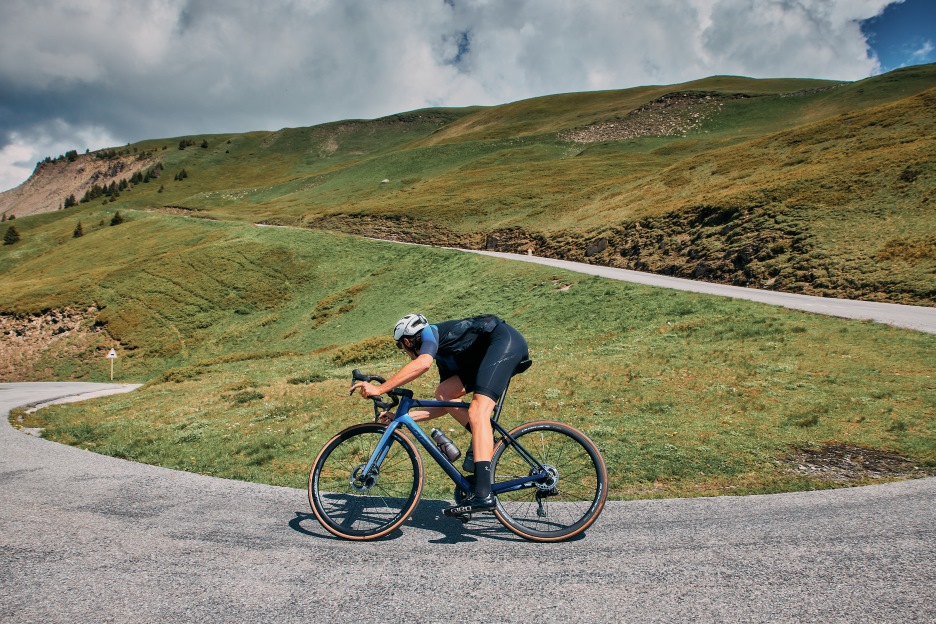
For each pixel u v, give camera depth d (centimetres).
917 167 3444
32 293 6956
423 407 422
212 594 297
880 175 3609
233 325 5775
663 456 720
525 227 6450
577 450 632
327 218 9025
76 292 6931
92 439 1162
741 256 3350
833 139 5134
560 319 2541
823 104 13675
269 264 6950
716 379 1194
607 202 6375
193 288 6650
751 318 1908
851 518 411
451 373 442
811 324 1773
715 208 4172
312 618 270
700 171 5991
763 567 323
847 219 3238
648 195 5888
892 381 1112
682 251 3941
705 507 453
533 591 298
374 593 298
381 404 416
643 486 602
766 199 3919
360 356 2422
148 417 1498
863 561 327
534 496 455
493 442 400
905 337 1522
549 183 9019
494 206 8006
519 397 1138
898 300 2295
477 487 383
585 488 568
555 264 4634
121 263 8262
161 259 7631
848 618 262
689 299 2370
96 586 305
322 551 361
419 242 7250
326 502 456
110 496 503
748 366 1292
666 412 973
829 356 1364
